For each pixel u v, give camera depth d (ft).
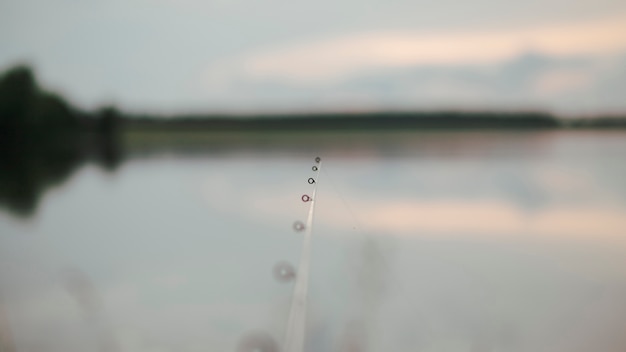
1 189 69.26
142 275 28.07
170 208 46.83
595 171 67.62
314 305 13.92
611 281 28.55
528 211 46.09
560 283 27.89
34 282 26.63
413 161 76.64
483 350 18.61
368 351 13.70
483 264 30.07
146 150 122.31
